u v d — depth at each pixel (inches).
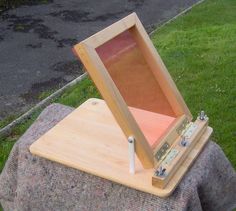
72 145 69.2
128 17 65.3
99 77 57.6
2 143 121.8
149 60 67.3
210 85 144.9
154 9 242.7
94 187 66.7
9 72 169.8
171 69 156.8
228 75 151.1
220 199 72.9
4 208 81.7
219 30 195.8
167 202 62.1
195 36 189.6
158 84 69.1
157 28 209.2
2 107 144.7
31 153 70.6
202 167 67.3
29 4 245.1
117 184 64.8
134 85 65.5
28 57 182.9
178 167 63.4
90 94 145.9
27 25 217.5
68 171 68.5
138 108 68.4
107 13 235.8
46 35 205.8
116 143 69.2
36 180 71.6
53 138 70.9
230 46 174.9
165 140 65.7
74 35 206.5
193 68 157.2
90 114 76.5
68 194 69.3
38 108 140.6
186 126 70.4
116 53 62.6
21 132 127.6
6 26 215.8
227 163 74.3
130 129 60.0
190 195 62.4
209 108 131.3
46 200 71.7
